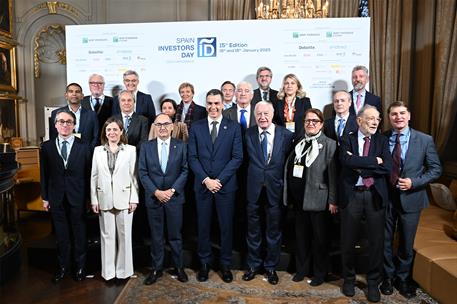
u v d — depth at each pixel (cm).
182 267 306
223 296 278
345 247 272
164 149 300
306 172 281
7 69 634
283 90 371
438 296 262
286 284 297
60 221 299
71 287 292
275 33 411
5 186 294
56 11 655
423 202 272
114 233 297
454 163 420
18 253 329
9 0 636
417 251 286
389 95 531
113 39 427
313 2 488
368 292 272
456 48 405
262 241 319
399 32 520
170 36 421
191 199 364
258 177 291
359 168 252
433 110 439
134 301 271
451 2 407
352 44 404
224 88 371
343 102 323
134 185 300
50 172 296
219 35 416
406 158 268
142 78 427
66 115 293
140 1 645
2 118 619
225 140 299
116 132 292
